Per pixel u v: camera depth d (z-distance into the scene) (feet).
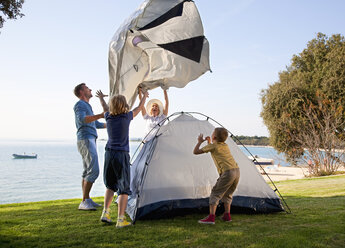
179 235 10.50
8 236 10.23
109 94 14.51
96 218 13.25
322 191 24.85
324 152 54.44
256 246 9.16
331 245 9.21
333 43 70.33
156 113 17.11
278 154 67.10
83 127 15.07
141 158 15.08
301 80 69.05
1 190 65.05
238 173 12.76
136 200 13.17
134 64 14.89
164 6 13.85
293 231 10.78
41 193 59.62
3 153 316.81
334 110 52.42
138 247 9.18
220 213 14.21
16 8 18.48
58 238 10.05
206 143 14.75
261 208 14.39
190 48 15.42
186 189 13.88
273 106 67.97
